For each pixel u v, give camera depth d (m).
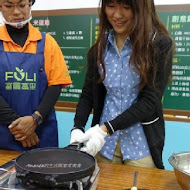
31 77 1.44
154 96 1.07
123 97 1.16
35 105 1.46
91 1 2.05
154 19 1.09
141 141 1.17
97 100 1.23
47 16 2.19
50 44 1.49
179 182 0.77
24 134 1.39
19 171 0.66
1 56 1.41
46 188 0.64
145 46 1.04
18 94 1.43
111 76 1.15
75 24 2.12
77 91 2.18
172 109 1.94
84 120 1.23
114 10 1.02
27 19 1.43
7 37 1.43
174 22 1.88
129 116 1.05
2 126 1.44
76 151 0.79
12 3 1.35
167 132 1.97
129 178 0.93
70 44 2.16
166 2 1.88
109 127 1.04
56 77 1.48
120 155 1.22
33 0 1.50
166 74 1.08
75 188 0.66
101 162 1.14
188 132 1.92
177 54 1.89
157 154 1.16
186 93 1.91
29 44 1.45
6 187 0.67
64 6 2.13
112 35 1.18
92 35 2.08
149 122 1.15
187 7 1.84
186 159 0.91
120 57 1.13
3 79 1.41
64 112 2.22
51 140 1.53
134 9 1.00
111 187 0.86
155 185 0.88
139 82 1.12
